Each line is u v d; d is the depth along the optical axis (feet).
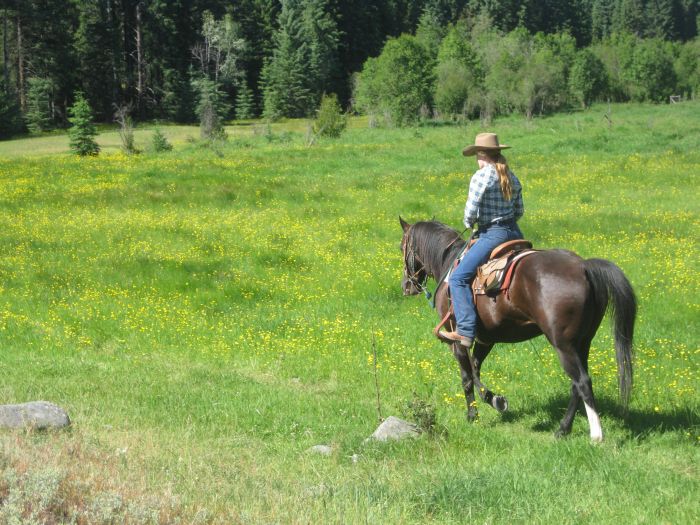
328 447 23.58
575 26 523.70
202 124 191.72
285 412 27.96
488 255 23.77
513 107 280.72
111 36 303.07
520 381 31.86
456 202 79.10
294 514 16.69
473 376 25.88
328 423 26.71
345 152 130.00
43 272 53.78
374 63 268.00
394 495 18.52
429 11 463.01
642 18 570.46
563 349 21.45
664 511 17.30
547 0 511.81
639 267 51.90
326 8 388.57
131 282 51.96
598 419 21.47
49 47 285.23
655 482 19.01
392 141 164.76
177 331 41.52
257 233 66.03
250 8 370.73
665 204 77.25
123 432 24.36
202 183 90.53
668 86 320.50
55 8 288.92
